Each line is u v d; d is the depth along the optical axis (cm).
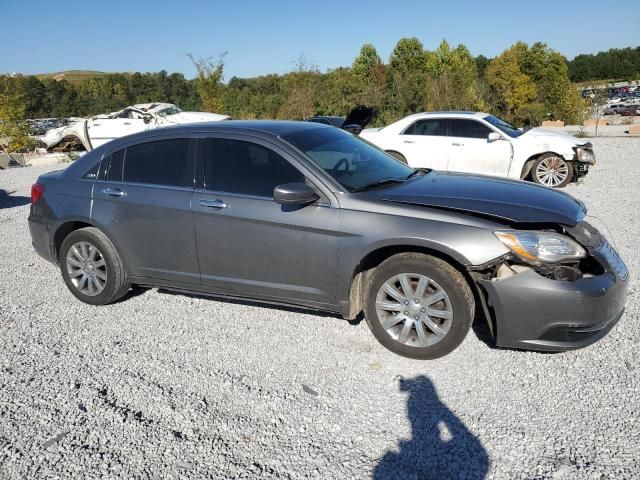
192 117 1705
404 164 489
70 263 488
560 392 323
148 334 427
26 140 2522
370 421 305
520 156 982
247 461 276
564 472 257
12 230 806
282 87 3388
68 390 348
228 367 371
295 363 372
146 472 271
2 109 2489
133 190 452
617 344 376
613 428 288
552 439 282
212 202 414
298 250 387
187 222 425
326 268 381
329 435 294
